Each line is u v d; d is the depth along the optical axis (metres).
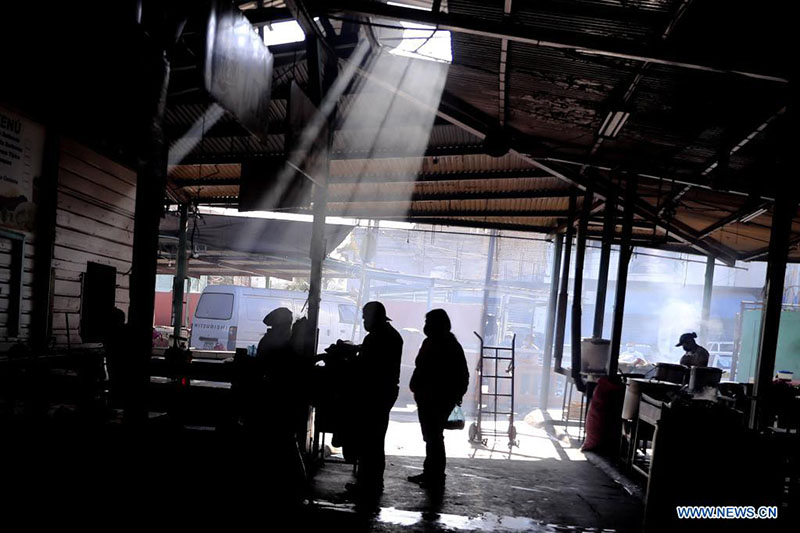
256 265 18.92
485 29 5.33
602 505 6.40
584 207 10.59
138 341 4.07
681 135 7.69
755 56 5.14
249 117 4.76
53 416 4.94
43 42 3.98
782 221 5.27
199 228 14.18
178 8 4.17
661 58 5.16
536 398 15.28
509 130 9.05
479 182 12.19
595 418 9.18
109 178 8.48
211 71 4.08
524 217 14.27
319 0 5.63
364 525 5.18
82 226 7.89
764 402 5.30
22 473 4.32
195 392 6.05
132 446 4.21
